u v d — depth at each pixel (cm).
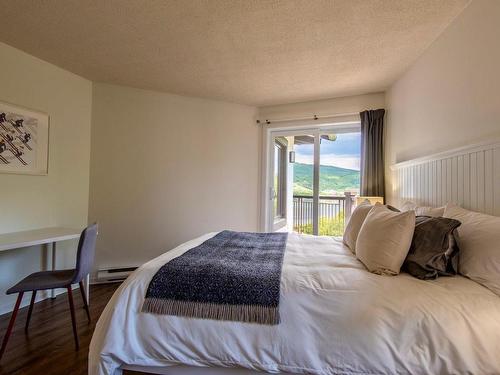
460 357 99
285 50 233
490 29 154
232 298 123
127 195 322
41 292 254
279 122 368
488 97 155
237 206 366
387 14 183
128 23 199
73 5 180
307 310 116
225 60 252
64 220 280
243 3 174
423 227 140
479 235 127
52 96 266
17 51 236
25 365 158
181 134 343
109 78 299
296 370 111
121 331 122
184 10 183
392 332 106
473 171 160
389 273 133
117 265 316
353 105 333
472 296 112
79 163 296
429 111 221
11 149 233
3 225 230
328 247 202
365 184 316
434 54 214
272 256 170
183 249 185
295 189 382
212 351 117
